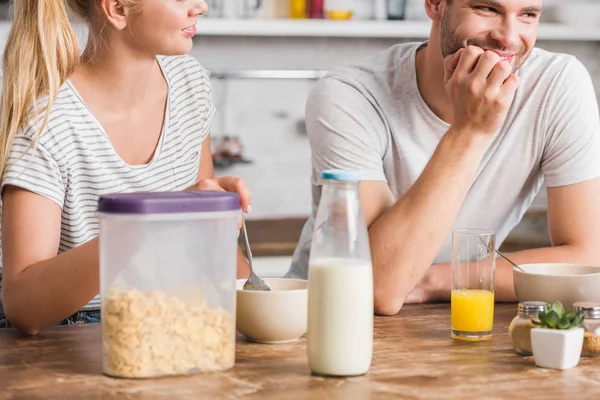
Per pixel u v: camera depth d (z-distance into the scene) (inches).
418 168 84.9
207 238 51.0
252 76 166.2
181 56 82.6
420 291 75.5
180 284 50.8
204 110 83.7
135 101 74.5
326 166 82.6
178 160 79.3
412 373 51.4
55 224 68.0
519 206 89.8
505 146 84.7
